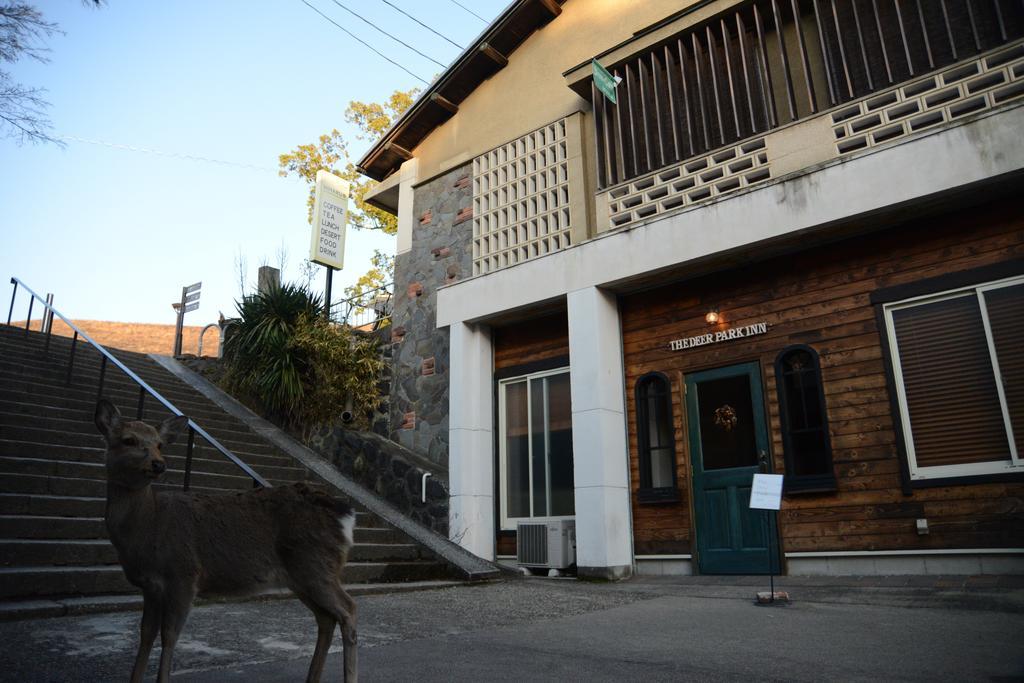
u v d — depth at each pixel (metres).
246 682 3.51
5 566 5.37
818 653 4.14
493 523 10.41
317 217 14.47
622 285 9.27
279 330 12.44
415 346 12.26
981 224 7.05
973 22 7.14
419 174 13.28
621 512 8.80
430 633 4.95
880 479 7.18
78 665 3.65
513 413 10.73
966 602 5.45
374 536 8.75
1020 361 6.64
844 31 8.50
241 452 10.30
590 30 10.98
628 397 9.34
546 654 4.24
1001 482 6.52
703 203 8.44
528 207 11.01
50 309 10.95
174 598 3.02
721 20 8.99
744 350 8.40
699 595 6.71
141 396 7.58
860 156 7.38
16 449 7.27
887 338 7.40
